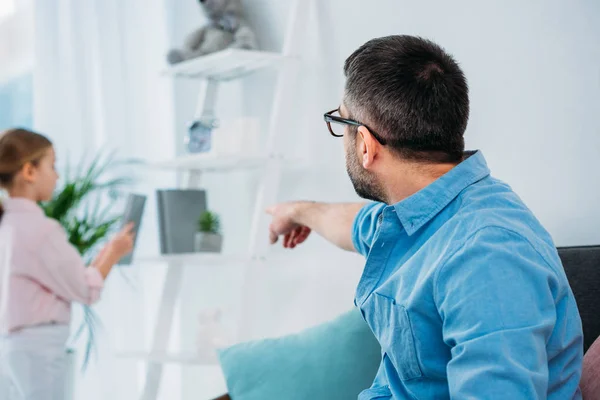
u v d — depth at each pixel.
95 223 2.87
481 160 1.24
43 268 2.34
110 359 3.04
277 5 2.61
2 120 3.03
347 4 2.31
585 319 1.43
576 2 1.69
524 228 1.11
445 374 1.14
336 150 2.36
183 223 2.57
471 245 1.07
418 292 1.12
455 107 1.21
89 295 2.39
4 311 2.32
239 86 2.79
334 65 2.36
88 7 3.02
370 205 1.69
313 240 2.46
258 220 2.40
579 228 1.70
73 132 3.01
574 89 1.70
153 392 2.55
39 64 2.98
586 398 1.22
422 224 1.20
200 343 2.50
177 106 3.10
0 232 2.35
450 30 2.00
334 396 1.71
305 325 2.49
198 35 2.59
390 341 1.19
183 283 3.09
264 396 1.74
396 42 1.24
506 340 0.99
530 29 1.79
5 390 2.35
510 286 1.02
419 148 1.22
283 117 2.40
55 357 2.38
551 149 1.75
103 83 3.01
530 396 0.97
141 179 3.03
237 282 2.82
